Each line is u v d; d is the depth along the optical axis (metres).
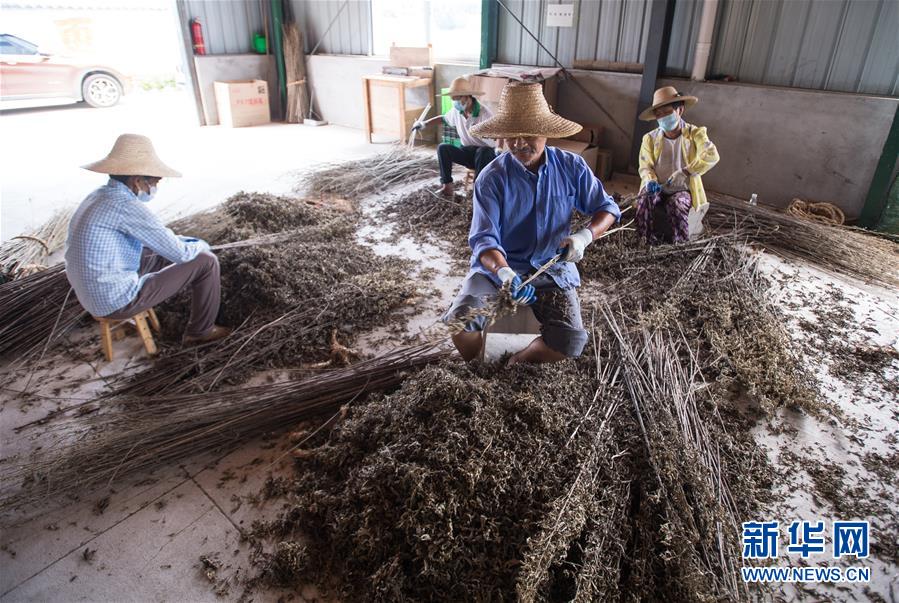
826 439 2.66
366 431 2.41
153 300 3.12
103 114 10.22
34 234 4.61
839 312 3.74
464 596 1.91
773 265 4.39
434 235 4.95
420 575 1.94
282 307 3.59
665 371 2.86
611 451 2.34
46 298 3.55
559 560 1.89
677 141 4.32
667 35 5.86
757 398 2.87
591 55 6.62
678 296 3.60
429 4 8.06
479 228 2.57
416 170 6.41
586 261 4.25
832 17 5.04
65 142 8.03
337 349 3.21
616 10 6.24
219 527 2.24
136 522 2.26
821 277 4.22
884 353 3.29
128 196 2.84
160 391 2.97
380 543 2.02
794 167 5.41
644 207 4.48
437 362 2.96
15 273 3.86
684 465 2.25
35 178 6.38
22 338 3.35
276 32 9.52
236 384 3.04
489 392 2.38
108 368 3.18
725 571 1.92
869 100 4.84
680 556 1.92
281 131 9.12
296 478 2.43
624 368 2.85
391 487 2.08
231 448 2.61
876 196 4.96
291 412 2.69
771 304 3.71
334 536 2.09
